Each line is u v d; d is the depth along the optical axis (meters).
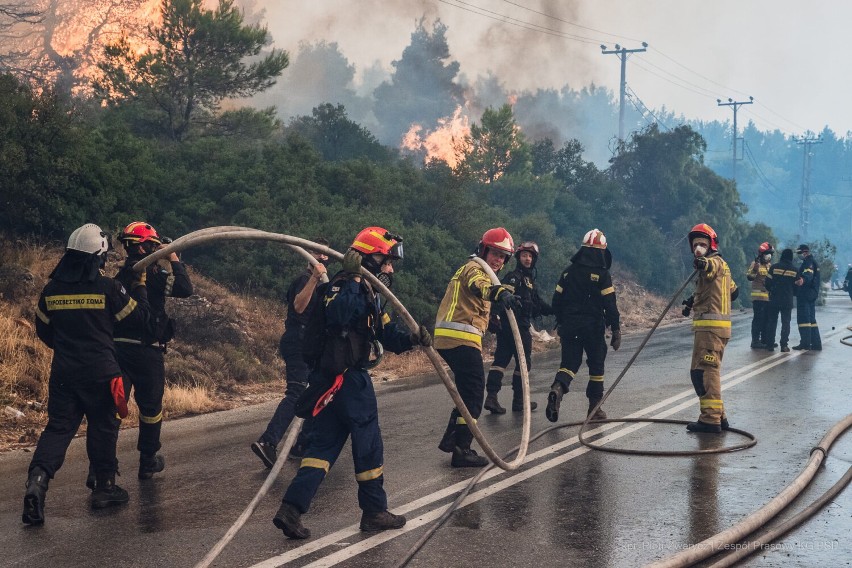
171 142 20.56
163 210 16.28
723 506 5.93
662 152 36.09
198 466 7.25
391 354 15.28
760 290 16.95
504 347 9.81
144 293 6.21
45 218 13.87
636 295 29.75
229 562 4.79
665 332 22.30
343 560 4.82
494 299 6.37
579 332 9.05
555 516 5.69
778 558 4.86
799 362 14.56
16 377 9.88
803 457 7.45
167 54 21.66
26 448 8.06
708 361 8.55
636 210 35.97
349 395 5.21
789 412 9.73
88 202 14.38
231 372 12.39
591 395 9.32
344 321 5.04
